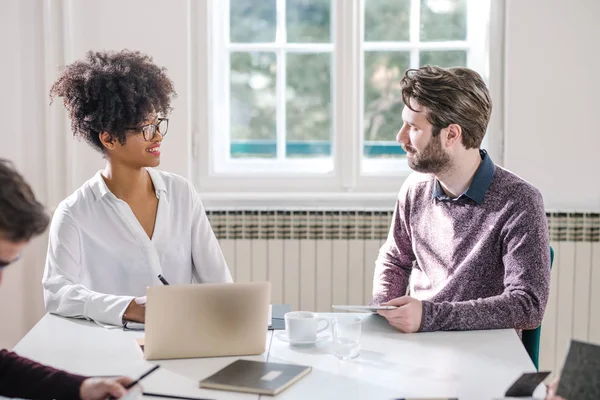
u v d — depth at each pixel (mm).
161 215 2156
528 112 3135
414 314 1799
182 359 1623
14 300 3164
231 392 1425
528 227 1930
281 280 3174
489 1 3156
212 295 1616
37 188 3170
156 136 2082
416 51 3312
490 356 1631
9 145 3135
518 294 1853
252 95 3357
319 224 3152
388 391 1427
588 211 3088
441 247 2102
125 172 2111
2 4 3082
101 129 2047
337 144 3266
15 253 1264
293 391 1429
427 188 2168
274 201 3236
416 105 1979
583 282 3117
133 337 1770
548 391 1354
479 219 2016
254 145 3385
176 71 3148
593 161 3145
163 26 3127
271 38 3328
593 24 3092
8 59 3102
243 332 1640
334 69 3242
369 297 3182
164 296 1597
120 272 2113
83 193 2107
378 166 3367
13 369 1403
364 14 3305
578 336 3137
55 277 1994
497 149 3211
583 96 3119
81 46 3127
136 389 1370
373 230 3156
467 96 1951
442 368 1556
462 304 1831
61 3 3102
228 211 3141
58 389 1367
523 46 3113
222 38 3320
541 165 3154
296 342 1719
